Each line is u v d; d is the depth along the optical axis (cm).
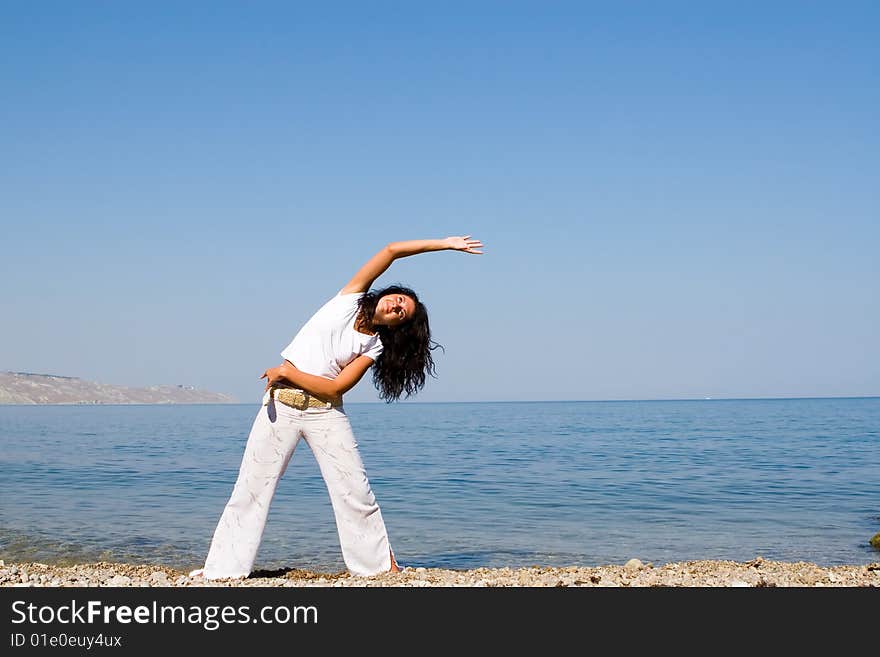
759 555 996
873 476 2020
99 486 1764
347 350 617
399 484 1864
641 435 4419
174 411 15588
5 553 965
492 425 6272
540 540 1105
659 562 944
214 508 1395
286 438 618
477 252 623
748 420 6975
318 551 974
